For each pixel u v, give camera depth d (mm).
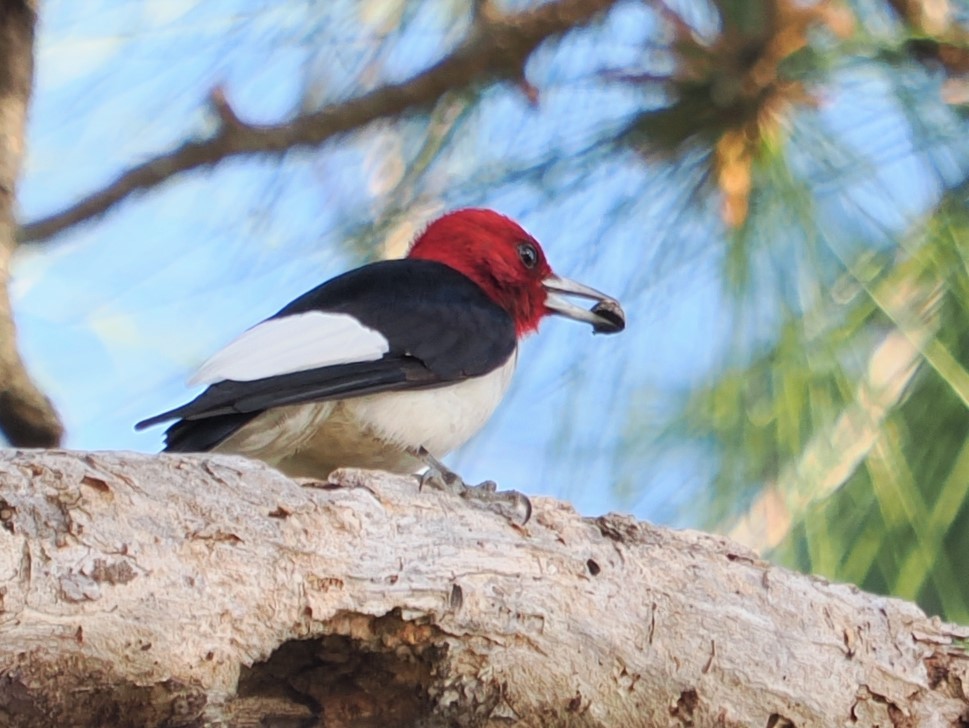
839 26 10492
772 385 9820
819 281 9914
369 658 7855
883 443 9250
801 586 8641
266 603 7320
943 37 10148
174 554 7066
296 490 7523
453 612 7762
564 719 8117
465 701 7953
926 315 9430
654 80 11008
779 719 8453
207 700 7211
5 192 9906
